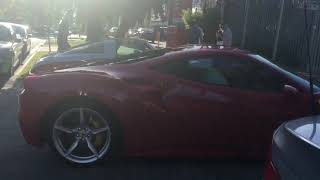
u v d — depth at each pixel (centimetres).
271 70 542
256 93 535
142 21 2148
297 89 532
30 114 541
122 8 1953
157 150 544
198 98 533
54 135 537
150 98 532
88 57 1047
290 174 199
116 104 529
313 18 1667
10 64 1278
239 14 2662
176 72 543
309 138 207
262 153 542
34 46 2830
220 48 568
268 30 2166
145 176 520
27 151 609
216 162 571
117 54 1053
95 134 538
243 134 536
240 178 520
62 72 552
